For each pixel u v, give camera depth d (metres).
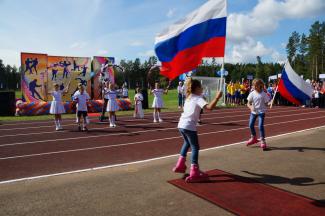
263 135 8.25
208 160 7.05
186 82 5.85
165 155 7.79
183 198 4.78
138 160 7.27
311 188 5.20
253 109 8.38
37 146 9.18
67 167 6.71
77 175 6.02
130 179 5.71
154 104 14.83
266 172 6.10
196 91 5.81
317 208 4.40
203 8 6.40
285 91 9.89
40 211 4.32
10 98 18.66
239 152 7.86
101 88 24.12
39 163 7.09
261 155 7.51
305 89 10.02
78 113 12.34
